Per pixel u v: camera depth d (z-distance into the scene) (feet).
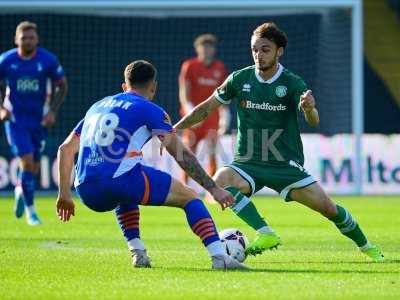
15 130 155.74
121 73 303.68
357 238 95.86
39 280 77.92
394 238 124.16
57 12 267.18
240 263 85.35
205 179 81.05
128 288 72.64
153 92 86.22
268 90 96.02
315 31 306.55
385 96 317.01
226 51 312.50
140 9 258.78
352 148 243.19
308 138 243.60
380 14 341.82
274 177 96.43
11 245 113.09
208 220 83.61
